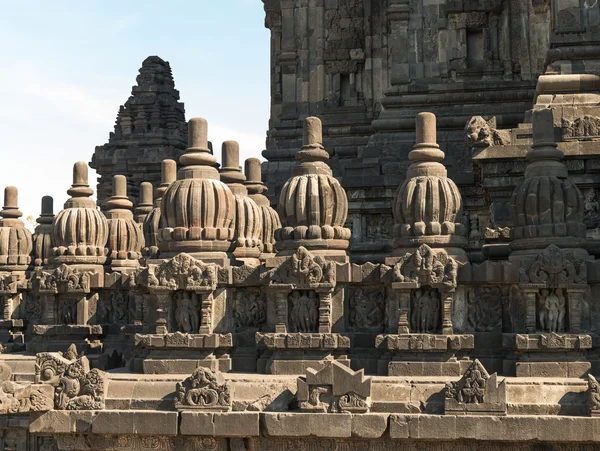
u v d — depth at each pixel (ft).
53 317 59.52
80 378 45.70
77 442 45.68
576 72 64.34
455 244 47.39
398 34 90.27
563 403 41.98
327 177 49.34
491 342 46.03
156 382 46.01
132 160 132.77
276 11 121.49
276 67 118.52
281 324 47.34
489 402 41.81
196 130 51.21
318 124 50.67
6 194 72.64
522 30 89.35
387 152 86.89
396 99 88.84
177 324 49.08
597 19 65.31
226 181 58.59
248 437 43.91
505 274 45.50
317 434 42.86
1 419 57.16
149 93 135.44
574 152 58.08
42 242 72.38
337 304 47.55
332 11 110.73
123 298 59.41
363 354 47.55
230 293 49.29
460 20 89.51
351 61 109.50
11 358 56.95
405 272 46.09
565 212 46.26
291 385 44.83
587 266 44.70
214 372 44.27
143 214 79.10
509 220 61.67
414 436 42.09
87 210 61.11
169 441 44.83
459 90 88.02
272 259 48.67
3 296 65.31
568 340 43.93
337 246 48.85
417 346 45.44
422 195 47.39
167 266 48.39
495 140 62.03
